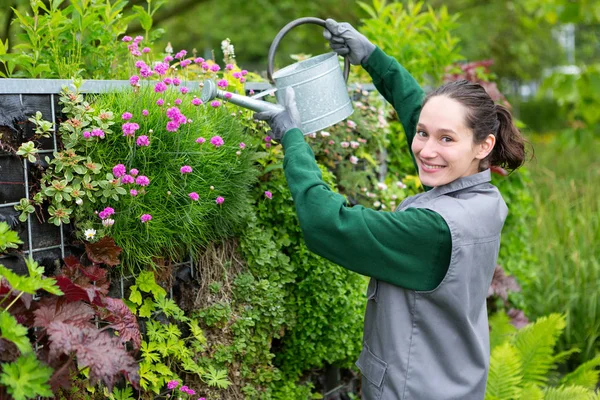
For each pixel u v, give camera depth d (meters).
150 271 1.92
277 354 2.47
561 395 2.83
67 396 1.71
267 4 8.77
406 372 1.65
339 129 2.67
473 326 1.72
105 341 1.51
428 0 8.03
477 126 1.67
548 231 4.59
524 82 16.42
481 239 1.65
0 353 1.41
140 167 1.86
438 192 1.74
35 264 1.49
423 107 1.72
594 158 7.45
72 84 1.78
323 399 2.70
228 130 2.07
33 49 2.08
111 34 2.24
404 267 1.61
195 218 1.92
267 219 2.35
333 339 2.45
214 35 10.81
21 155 1.69
